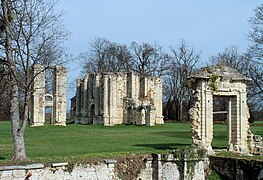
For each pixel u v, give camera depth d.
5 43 23.20
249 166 24.12
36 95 55.91
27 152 26.02
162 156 24.69
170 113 84.38
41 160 22.20
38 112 56.06
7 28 23.02
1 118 70.94
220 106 73.75
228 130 29.12
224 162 25.47
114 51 90.38
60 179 21.50
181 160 24.91
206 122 27.91
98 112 68.81
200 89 28.05
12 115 22.89
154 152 25.56
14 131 22.69
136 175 24.09
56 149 27.98
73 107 82.44
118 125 64.19
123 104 68.00
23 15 23.11
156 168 24.66
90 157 23.50
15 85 23.19
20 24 22.92
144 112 64.25
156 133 44.97
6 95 26.11
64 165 21.66
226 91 28.55
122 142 33.62
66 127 52.66
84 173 22.22
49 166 21.28
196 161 25.33
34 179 20.73
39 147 29.41
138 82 69.56
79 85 74.56
